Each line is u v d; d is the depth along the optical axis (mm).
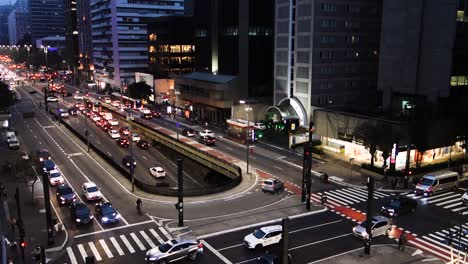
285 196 55344
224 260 37594
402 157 67438
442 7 73250
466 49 78062
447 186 56812
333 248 39906
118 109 137125
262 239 39719
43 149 81812
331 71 88938
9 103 107875
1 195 52969
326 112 78062
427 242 41625
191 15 170125
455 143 73750
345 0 88062
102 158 76688
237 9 106812
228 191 57594
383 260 37656
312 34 84688
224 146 83500
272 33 111188
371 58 94938
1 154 78500
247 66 108875
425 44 75625
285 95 94062
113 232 43969
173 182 69312
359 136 70375
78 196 55625
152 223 46344
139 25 182750
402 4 77625
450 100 77438
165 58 155625
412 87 77625
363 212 49406
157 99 141625
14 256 38312
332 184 60281
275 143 85250
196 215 48594
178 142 86188
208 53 123375
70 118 121812
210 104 110938
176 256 36906
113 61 185250
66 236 42906
